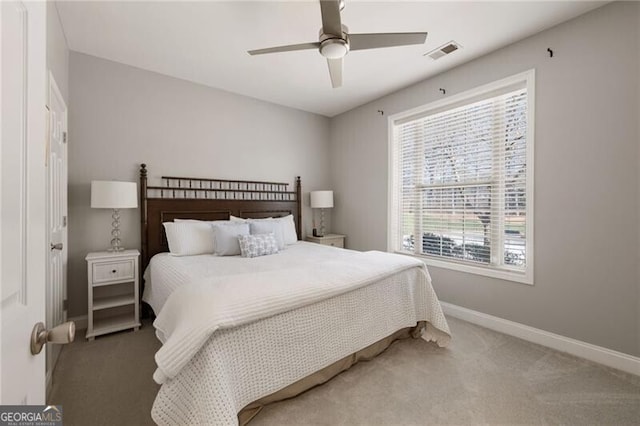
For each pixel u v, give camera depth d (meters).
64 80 2.51
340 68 2.14
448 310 3.11
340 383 1.87
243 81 3.40
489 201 2.83
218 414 1.25
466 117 3.00
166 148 3.25
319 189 4.64
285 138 4.25
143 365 2.09
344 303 1.94
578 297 2.23
